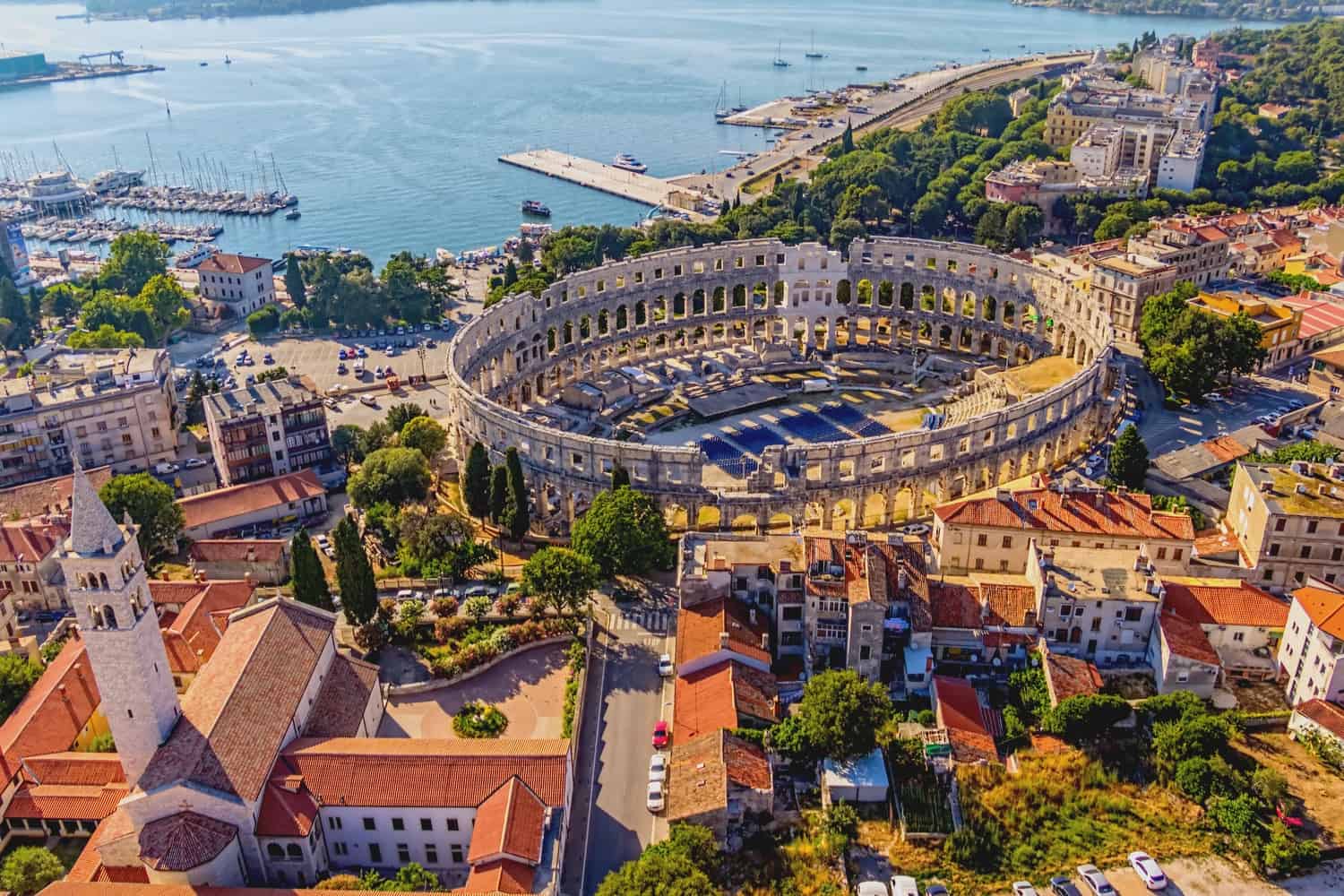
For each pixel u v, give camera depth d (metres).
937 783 122.75
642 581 169.88
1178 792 122.00
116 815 114.75
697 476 179.38
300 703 126.25
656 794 125.06
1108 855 114.94
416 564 168.75
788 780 126.19
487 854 109.31
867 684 133.88
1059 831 117.88
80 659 141.62
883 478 181.38
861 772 122.38
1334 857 113.75
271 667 126.62
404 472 190.88
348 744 122.06
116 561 108.88
